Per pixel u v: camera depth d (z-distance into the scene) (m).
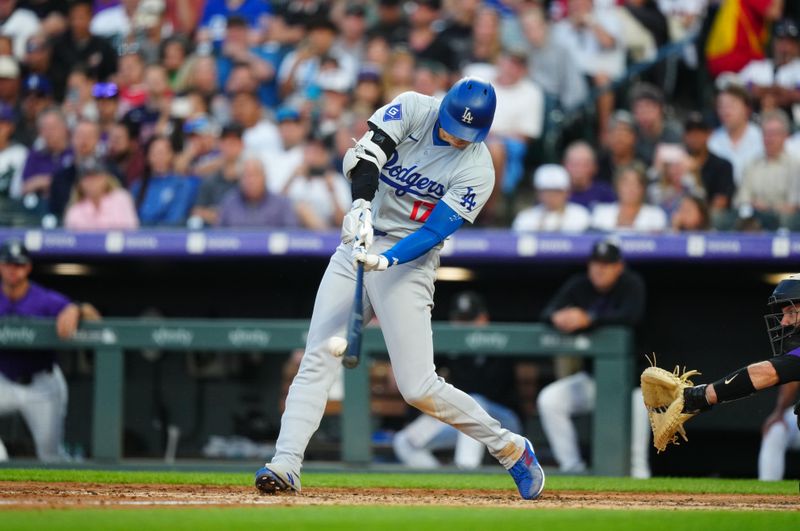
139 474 23.25
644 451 29.19
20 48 44.22
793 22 40.00
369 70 39.03
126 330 30.11
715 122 37.97
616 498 18.80
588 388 28.59
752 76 39.00
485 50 40.19
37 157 39.09
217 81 41.78
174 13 44.62
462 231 33.31
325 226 36.47
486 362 29.03
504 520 13.63
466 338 29.12
